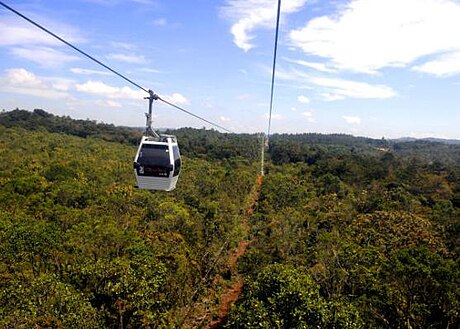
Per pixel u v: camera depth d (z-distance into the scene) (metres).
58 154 74.31
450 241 32.25
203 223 41.38
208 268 33.47
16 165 62.88
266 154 123.00
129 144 99.88
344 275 24.27
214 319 28.08
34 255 25.30
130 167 66.12
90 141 95.25
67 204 44.81
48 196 44.47
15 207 38.59
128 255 26.06
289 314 20.23
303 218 41.28
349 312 19.73
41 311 17.33
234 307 22.17
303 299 20.25
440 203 49.25
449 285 19.97
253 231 46.38
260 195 64.19
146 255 25.44
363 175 72.38
